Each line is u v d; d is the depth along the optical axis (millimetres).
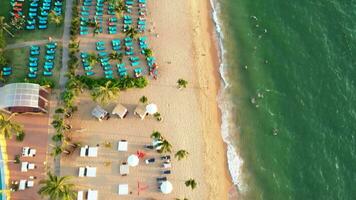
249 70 77562
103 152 67625
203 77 75562
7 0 81250
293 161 70125
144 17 79438
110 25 77688
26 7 80062
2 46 73688
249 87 76000
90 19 78375
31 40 76688
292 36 81438
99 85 70562
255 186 67812
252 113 73688
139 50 76062
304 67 78438
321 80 77312
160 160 67000
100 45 75875
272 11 83938
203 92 74062
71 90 69500
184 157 67438
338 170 69688
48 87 71375
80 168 66000
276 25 82500
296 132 72500
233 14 82938
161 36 78188
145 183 65562
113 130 69375
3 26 75375
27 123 69562
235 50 79375
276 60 78938
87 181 65562
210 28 81062
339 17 83688
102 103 66688
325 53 79875
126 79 70875
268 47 80188
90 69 73562
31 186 65062
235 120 72750
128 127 69688
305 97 75625
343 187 68438
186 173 66812
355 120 73750
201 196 65625
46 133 69000
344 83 77125
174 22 80000
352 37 81438
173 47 77438
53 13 75125
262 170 69062
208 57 77875
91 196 63812
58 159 67062
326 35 81750
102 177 65875
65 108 69688
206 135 70375
